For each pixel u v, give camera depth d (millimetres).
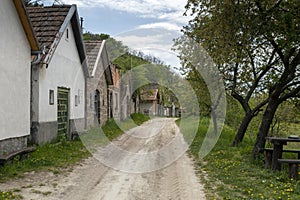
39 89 10930
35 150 9602
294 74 10336
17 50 8938
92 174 7754
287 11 8898
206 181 7148
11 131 8594
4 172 7129
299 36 8992
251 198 5777
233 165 8719
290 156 10969
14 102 8773
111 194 6172
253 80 13398
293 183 6938
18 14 8891
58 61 12648
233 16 9055
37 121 10875
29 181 6785
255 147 9703
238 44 9562
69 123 13961
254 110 13266
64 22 12453
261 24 9203
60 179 7117
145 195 6160
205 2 9883
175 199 5930
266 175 7512
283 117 15859
